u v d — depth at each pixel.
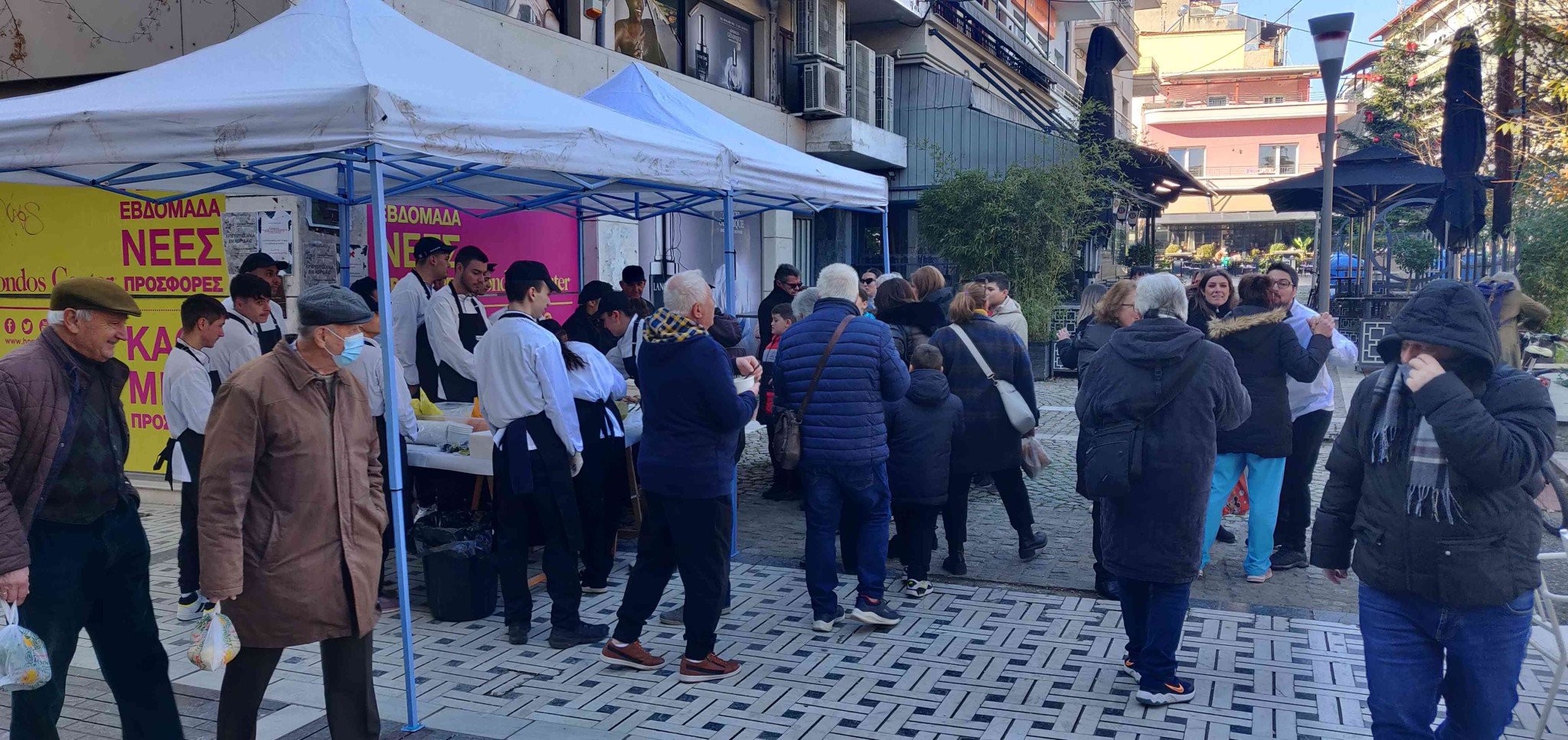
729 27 14.56
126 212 8.00
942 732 4.12
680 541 4.60
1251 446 5.68
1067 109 28.06
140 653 3.60
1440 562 2.92
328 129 3.90
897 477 5.68
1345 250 31.03
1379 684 3.09
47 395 3.27
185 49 8.04
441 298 6.81
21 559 3.13
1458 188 13.43
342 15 4.76
